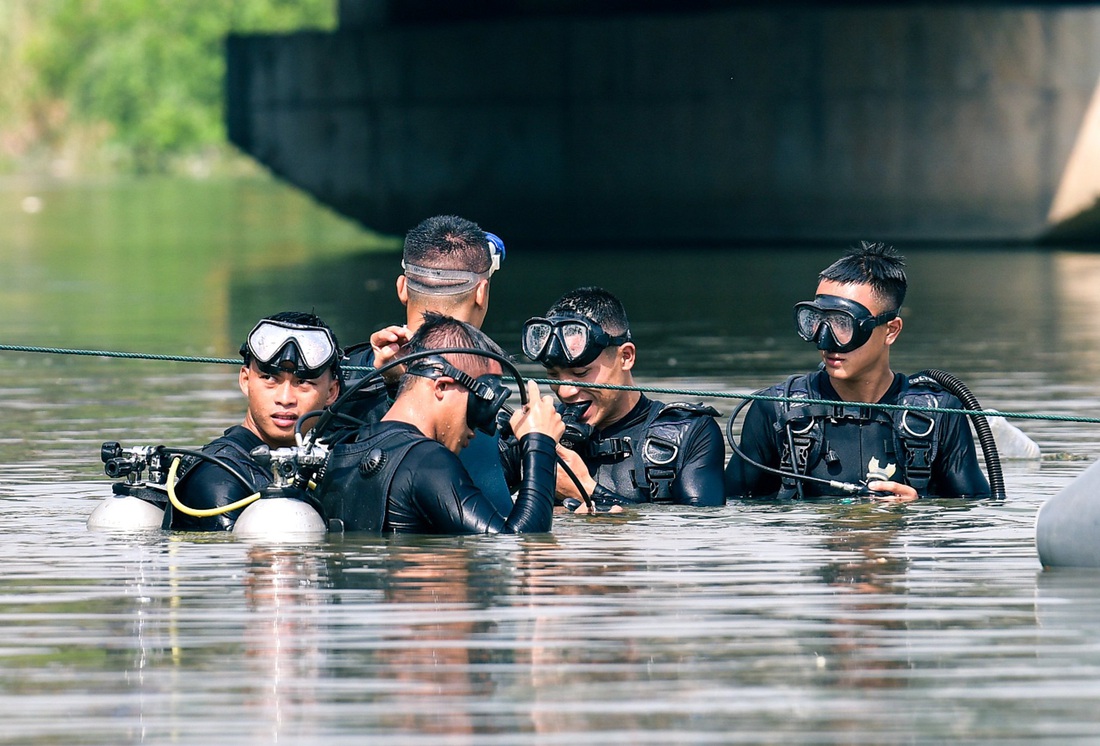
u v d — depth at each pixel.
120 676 12.21
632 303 59.56
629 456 20.12
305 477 17.53
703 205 96.25
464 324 17.77
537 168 98.25
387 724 11.13
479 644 12.94
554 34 97.38
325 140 102.50
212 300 62.56
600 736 10.88
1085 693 11.69
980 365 39.91
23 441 26.97
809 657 12.57
